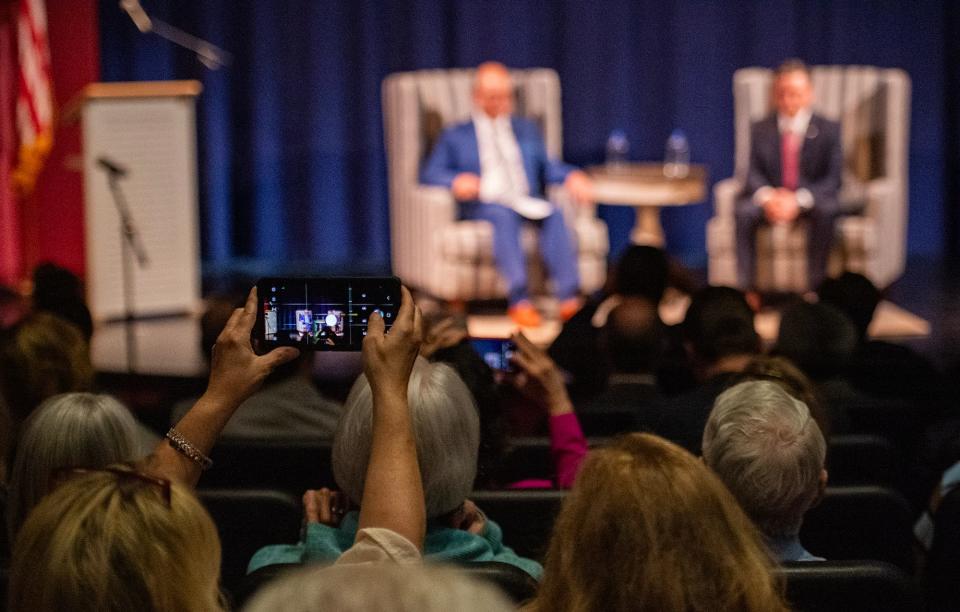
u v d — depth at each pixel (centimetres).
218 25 1060
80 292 479
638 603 156
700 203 1099
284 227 1099
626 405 411
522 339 298
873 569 213
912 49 1080
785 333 397
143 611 136
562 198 879
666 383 482
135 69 1052
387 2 1070
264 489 277
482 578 202
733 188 870
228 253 1091
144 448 234
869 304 505
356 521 212
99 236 835
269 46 1069
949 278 992
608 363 438
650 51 1088
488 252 836
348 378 617
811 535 281
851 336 395
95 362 728
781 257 849
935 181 1097
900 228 905
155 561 137
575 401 441
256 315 194
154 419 417
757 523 224
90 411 221
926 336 789
